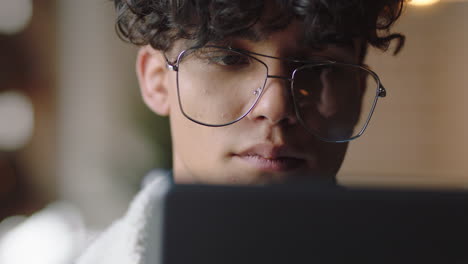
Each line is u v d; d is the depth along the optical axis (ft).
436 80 10.87
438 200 1.72
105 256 3.57
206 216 1.74
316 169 3.29
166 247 1.73
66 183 14.55
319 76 3.17
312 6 2.93
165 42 3.36
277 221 1.74
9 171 14.48
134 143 13.82
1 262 9.77
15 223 13.28
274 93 3.06
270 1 2.96
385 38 3.60
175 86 3.46
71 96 14.82
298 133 3.18
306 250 1.73
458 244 1.71
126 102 14.29
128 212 3.51
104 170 13.98
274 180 3.21
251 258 1.73
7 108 14.75
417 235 1.72
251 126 3.16
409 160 10.68
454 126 10.86
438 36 10.78
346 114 3.31
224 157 3.27
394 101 10.77
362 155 8.91
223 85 3.18
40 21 15.15
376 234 1.73
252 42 3.08
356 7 3.09
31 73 15.07
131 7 3.46
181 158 3.54
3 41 14.79
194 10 3.09
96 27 14.80
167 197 1.75
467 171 10.73
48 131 14.85
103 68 14.64
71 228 12.69
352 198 1.74
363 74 3.40
